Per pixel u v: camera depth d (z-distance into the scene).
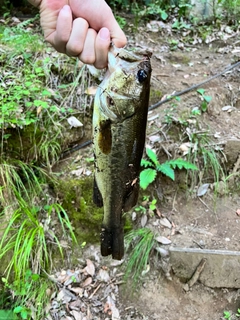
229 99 0.94
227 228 0.72
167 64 1.08
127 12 1.38
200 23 1.34
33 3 0.34
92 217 0.72
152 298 0.67
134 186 0.40
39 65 0.87
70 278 0.69
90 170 0.75
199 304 0.67
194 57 1.14
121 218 0.41
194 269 0.68
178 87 0.94
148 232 0.71
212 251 0.67
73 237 0.69
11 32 1.03
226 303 0.67
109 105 0.34
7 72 0.85
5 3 1.27
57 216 0.72
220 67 1.05
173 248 0.68
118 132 0.36
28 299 0.65
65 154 0.79
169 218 0.74
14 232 0.69
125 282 0.68
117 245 0.42
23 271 0.64
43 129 0.77
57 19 0.32
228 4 1.37
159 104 0.87
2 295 0.66
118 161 0.37
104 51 0.32
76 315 0.65
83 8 0.33
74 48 0.32
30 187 0.74
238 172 0.78
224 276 0.67
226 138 0.81
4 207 0.71
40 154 0.77
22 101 0.79
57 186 0.74
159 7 1.39
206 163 0.77
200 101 0.88
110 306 0.66
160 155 0.78
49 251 0.69
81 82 0.84
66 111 0.80
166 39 1.23
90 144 0.81
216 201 0.77
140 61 0.34
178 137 0.80
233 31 1.28
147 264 0.69
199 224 0.73
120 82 0.34
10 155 0.76
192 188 0.77
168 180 0.76
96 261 0.71
